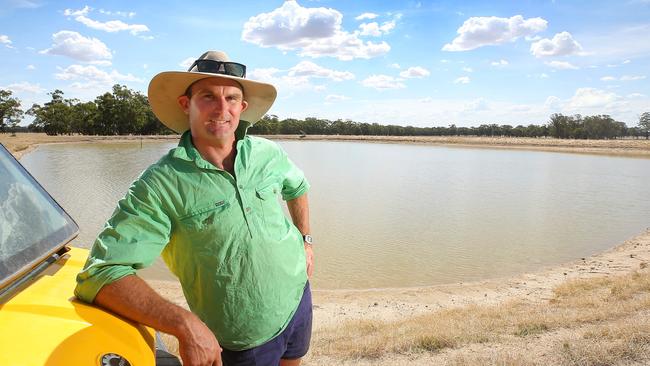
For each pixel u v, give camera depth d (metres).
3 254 1.64
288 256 2.14
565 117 169.50
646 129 170.75
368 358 5.98
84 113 141.00
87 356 1.35
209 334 1.65
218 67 1.95
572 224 24.77
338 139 167.25
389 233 21.66
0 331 1.32
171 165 1.87
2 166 2.02
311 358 6.08
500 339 6.30
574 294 11.48
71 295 1.68
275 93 2.21
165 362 1.92
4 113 128.50
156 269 14.53
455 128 197.88
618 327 5.96
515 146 121.25
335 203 30.02
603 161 74.81
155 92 2.09
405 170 54.69
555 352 5.38
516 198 33.81
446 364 5.40
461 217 26.09
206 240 1.92
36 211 2.01
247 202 1.98
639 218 26.66
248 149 2.08
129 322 1.67
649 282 10.52
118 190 32.12
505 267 16.61
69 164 53.03
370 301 12.36
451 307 11.50
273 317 2.08
